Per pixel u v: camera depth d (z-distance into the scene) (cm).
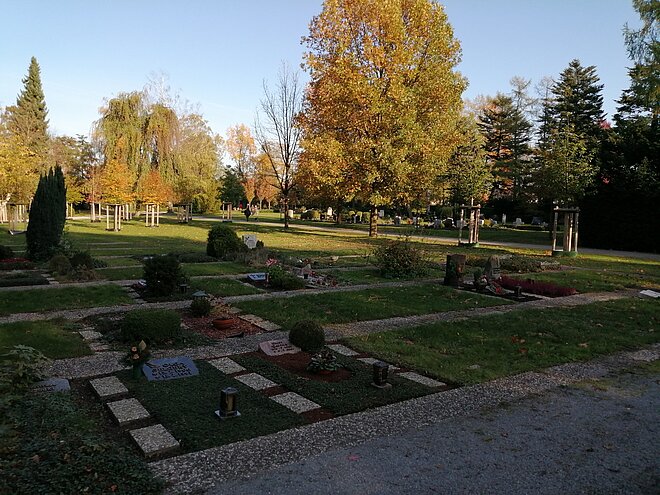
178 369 675
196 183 4834
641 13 2589
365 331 947
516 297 1350
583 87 4350
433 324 1005
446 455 466
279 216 6856
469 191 4194
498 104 5369
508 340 905
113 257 1955
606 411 590
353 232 3962
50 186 1792
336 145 2822
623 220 3083
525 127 5272
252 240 2077
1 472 368
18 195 3195
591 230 3247
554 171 3123
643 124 3053
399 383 660
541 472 439
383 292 1350
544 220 5247
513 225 5081
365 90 2695
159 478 405
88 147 5191
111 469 401
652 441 510
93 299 1150
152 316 824
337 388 631
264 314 1054
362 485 407
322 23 3031
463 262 1520
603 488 416
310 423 529
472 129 4159
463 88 2994
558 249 2794
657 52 2525
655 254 2845
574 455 474
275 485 402
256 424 519
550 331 977
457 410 579
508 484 417
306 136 3309
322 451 465
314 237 3319
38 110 6750
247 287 1364
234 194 6359
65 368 686
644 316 1141
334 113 2927
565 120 4244
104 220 4731
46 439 428
